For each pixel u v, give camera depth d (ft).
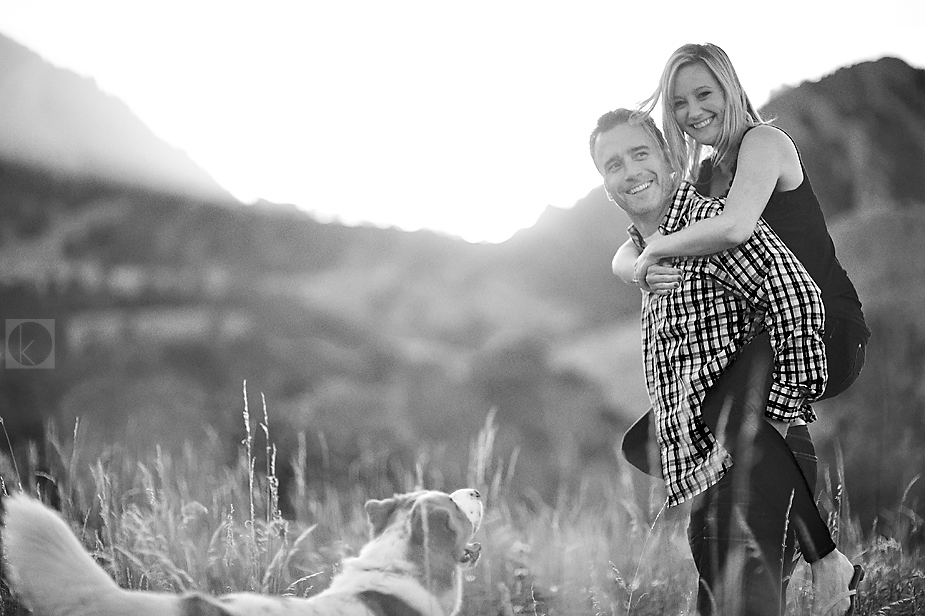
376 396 51.80
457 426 46.44
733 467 9.87
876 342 33.73
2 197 137.90
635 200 11.23
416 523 11.98
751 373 9.97
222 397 49.90
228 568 13.56
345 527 18.51
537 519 19.03
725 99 10.96
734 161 11.19
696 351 10.32
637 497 21.33
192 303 98.94
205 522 15.75
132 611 9.34
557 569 15.03
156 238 133.80
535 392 49.67
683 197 10.78
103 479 14.62
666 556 15.26
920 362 32.60
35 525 9.54
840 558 10.52
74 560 9.53
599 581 13.83
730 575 9.55
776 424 10.29
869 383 31.45
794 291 9.98
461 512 12.54
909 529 17.26
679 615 12.69
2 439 18.86
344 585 11.45
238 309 93.30
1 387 50.16
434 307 89.30
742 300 10.32
